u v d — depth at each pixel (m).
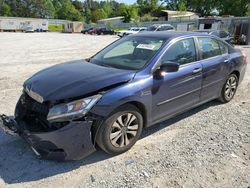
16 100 5.90
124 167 3.52
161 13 73.69
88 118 3.34
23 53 14.83
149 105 3.92
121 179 3.28
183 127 4.70
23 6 109.50
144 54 4.25
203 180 3.27
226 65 5.41
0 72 8.96
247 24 23.98
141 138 4.27
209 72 4.95
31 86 3.66
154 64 4.04
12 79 7.92
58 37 34.44
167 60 4.22
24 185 3.15
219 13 72.38
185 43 4.63
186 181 3.25
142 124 3.97
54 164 3.55
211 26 33.94
